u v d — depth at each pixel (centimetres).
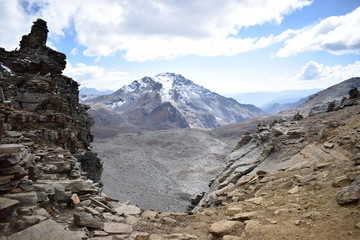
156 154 16338
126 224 1181
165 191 9275
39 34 4097
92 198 1409
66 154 2277
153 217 1371
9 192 1066
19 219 948
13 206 955
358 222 888
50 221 963
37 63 3684
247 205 1487
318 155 2317
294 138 3192
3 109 2028
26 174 1152
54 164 1834
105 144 17588
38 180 1372
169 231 1183
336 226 915
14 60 3506
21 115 2455
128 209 1454
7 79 3020
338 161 1897
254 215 1230
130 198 7400
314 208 1141
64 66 4250
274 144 3259
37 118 2739
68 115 3416
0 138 1130
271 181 1984
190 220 1373
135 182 10006
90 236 1007
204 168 12925
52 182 1338
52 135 2616
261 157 3322
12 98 2781
